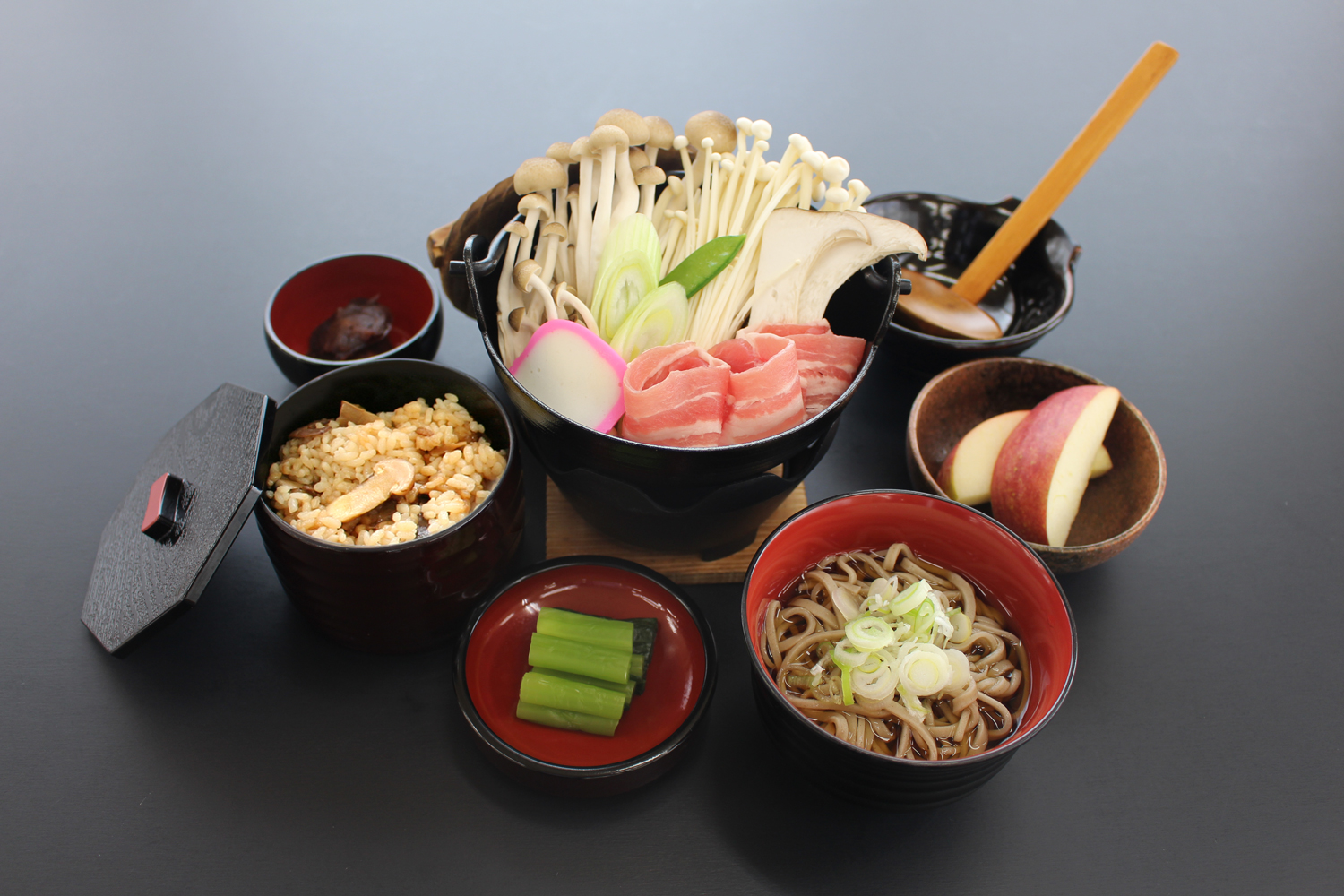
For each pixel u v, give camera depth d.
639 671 0.49
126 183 0.77
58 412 0.63
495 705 0.49
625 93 0.86
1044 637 0.48
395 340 0.63
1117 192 0.81
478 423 0.55
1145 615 0.57
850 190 0.56
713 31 0.92
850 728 0.47
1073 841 0.49
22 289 0.69
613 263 0.52
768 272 0.53
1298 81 0.91
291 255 0.72
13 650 0.53
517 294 0.54
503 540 0.51
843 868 0.48
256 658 0.54
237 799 0.49
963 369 0.58
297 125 0.82
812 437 0.48
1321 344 0.70
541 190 0.52
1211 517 0.61
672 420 0.48
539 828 0.49
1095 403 0.55
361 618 0.50
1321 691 0.54
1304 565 0.59
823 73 0.89
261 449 0.48
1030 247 0.67
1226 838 0.49
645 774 0.47
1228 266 0.75
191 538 0.47
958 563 0.52
